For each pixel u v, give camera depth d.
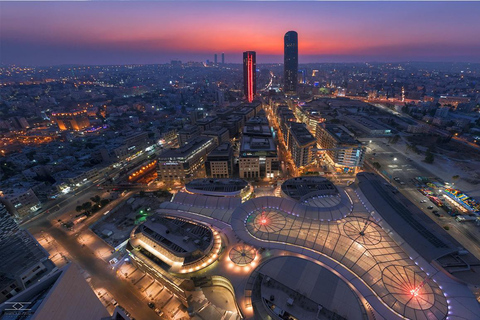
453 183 187.12
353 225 105.69
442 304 71.75
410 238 93.56
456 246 87.94
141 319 93.94
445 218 146.12
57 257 127.19
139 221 150.38
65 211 169.88
